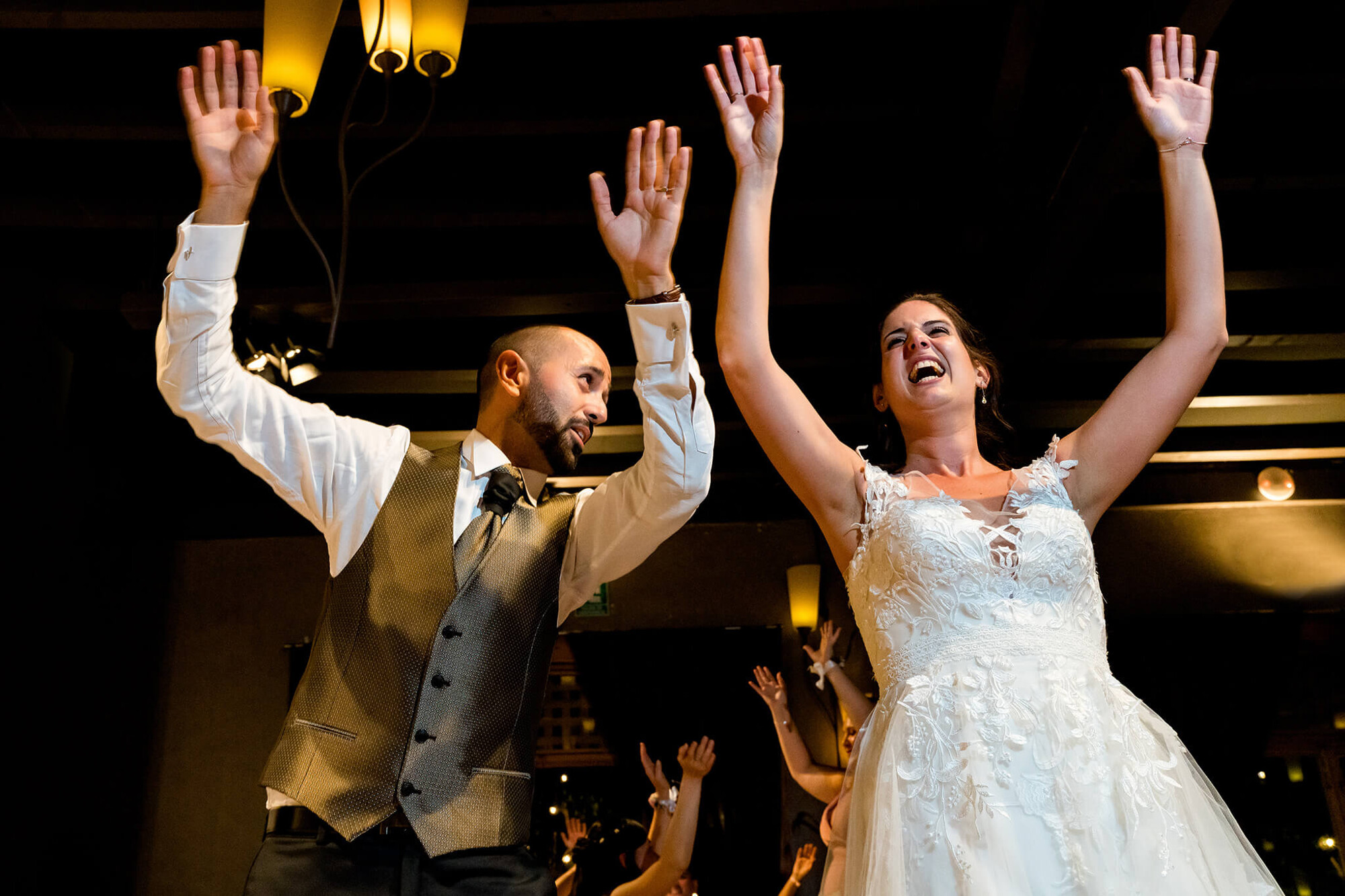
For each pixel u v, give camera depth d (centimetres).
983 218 496
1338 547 728
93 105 459
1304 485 728
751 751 683
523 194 511
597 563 213
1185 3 364
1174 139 213
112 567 682
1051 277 501
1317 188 486
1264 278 543
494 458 211
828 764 682
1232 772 675
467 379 641
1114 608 721
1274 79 430
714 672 702
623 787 680
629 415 680
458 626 190
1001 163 469
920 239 550
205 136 179
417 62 323
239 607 722
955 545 187
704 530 748
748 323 201
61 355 611
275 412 194
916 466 219
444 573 193
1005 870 158
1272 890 173
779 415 200
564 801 679
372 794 175
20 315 564
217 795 680
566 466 221
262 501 746
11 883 565
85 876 635
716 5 411
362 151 500
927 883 161
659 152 200
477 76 461
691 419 197
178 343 180
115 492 690
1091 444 205
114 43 454
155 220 524
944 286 542
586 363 224
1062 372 644
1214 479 736
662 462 196
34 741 589
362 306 570
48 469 602
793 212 517
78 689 639
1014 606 183
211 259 179
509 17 412
